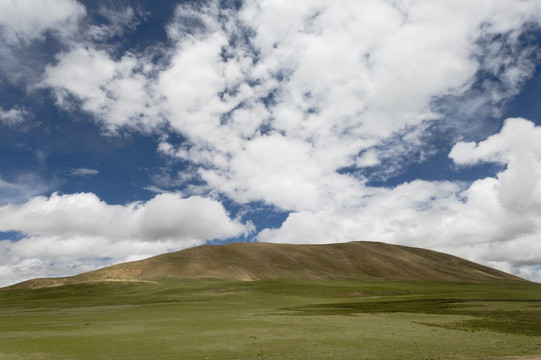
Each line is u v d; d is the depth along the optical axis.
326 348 32.69
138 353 30.89
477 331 42.56
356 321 52.94
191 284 154.12
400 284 183.88
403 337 38.34
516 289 153.25
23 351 31.77
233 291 129.25
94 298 129.88
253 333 41.22
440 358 28.69
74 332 42.47
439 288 159.12
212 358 29.14
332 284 151.50
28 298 142.12
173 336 39.09
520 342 35.25
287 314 65.94
